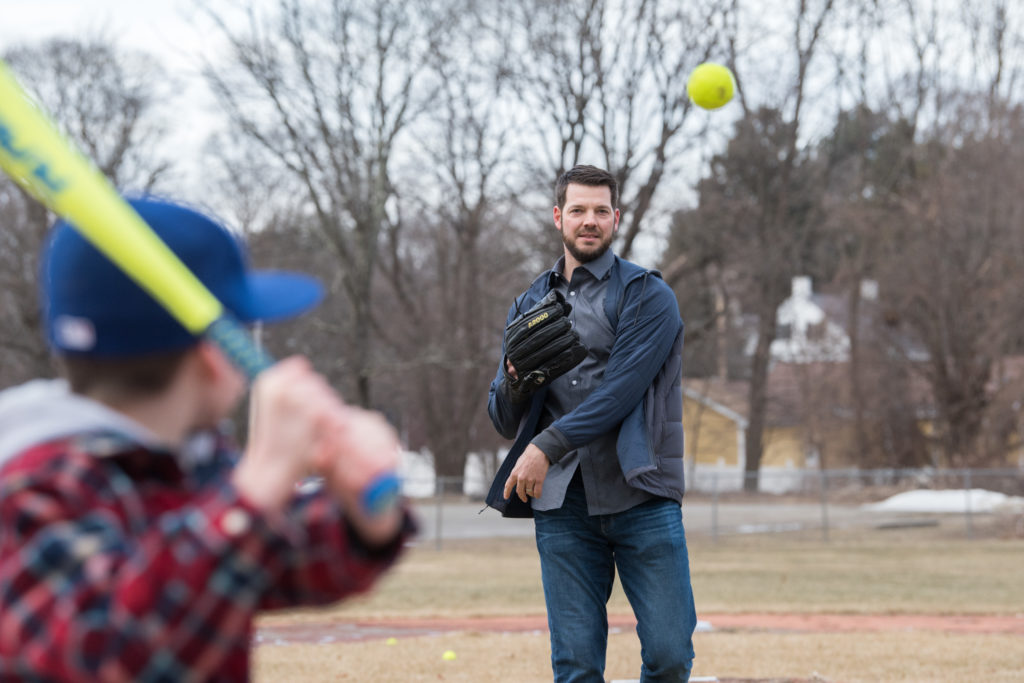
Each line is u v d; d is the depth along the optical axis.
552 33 31.41
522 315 4.64
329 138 32.81
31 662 1.43
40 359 40.19
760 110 37.50
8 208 39.31
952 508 26.44
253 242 35.94
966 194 33.69
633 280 4.70
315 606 1.71
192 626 1.45
